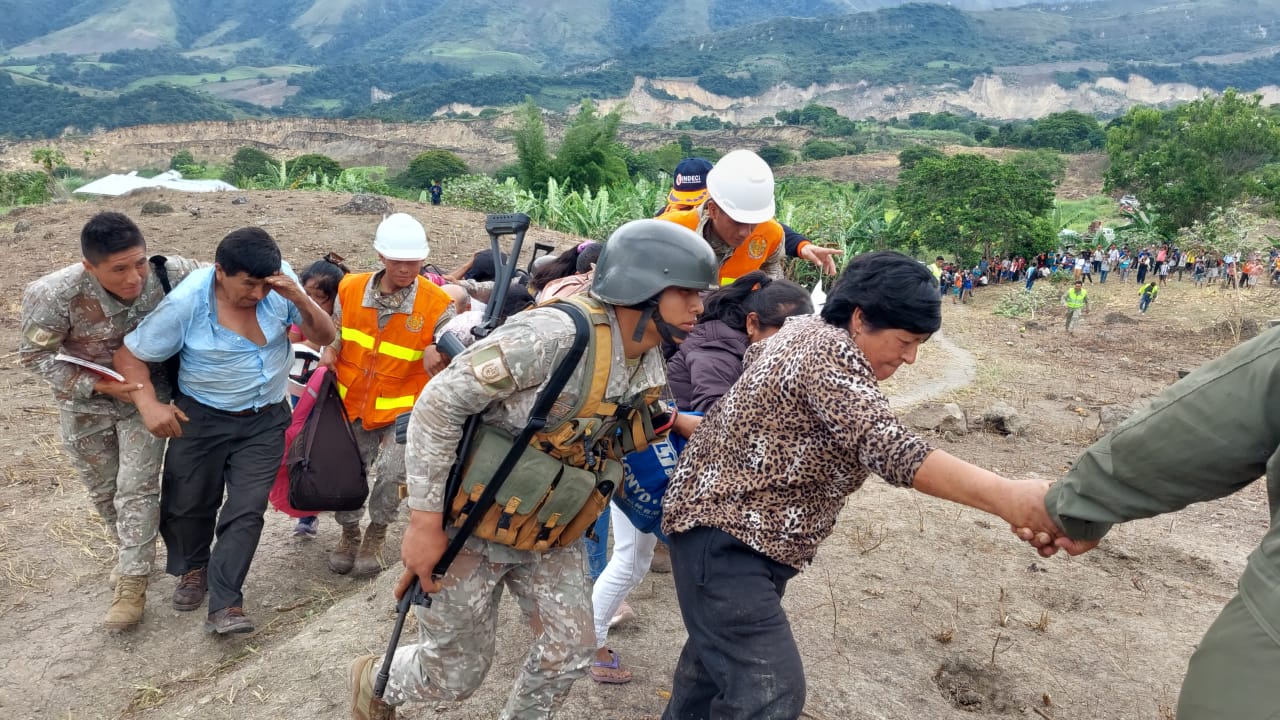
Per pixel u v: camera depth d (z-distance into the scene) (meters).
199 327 3.70
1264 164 50.94
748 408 2.25
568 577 2.51
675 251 2.17
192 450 3.87
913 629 3.70
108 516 4.24
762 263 4.16
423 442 2.20
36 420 6.90
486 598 2.44
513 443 2.26
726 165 3.65
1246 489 6.00
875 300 2.12
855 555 4.39
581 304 2.23
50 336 3.73
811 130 157.38
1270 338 1.70
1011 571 4.28
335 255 4.70
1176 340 19.42
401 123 145.50
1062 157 107.69
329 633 3.73
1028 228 41.00
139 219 14.64
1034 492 1.97
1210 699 1.73
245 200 16.27
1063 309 26.00
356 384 4.29
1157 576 4.32
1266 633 1.65
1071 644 3.63
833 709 3.13
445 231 15.10
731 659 2.27
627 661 3.42
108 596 4.38
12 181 29.95
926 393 10.41
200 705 3.31
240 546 3.89
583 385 2.20
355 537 4.71
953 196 43.00
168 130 137.00
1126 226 47.22
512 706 2.54
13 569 4.61
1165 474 1.78
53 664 3.82
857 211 34.31
